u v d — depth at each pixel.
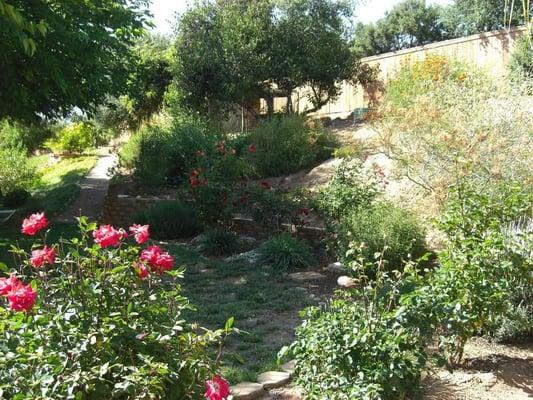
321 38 19.55
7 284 2.64
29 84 10.09
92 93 11.49
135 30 11.70
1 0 5.41
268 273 8.12
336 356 3.41
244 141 14.98
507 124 8.74
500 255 4.75
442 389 4.23
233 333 5.54
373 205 8.65
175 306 3.11
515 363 4.79
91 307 2.78
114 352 2.61
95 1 10.52
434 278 4.68
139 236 3.14
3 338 2.58
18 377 2.38
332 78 19.77
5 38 8.43
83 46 9.98
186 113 18.95
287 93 19.83
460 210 5.17
